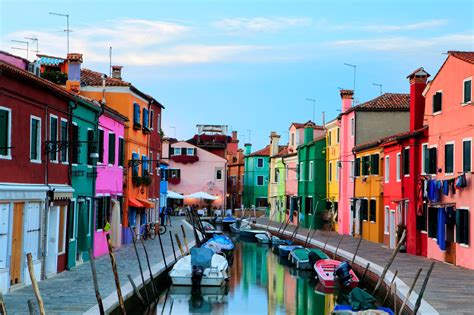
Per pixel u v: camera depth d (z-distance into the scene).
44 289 17.17
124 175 31.44
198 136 78.56
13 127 16.52
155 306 20.30
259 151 79.12
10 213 16.28
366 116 39.12
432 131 27.05
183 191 70.81
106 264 23.14
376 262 25.08
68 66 29.27
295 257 31.39
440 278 20.50
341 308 16.61
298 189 53.38
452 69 25.03
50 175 19.28
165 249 30.41
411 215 28.67
